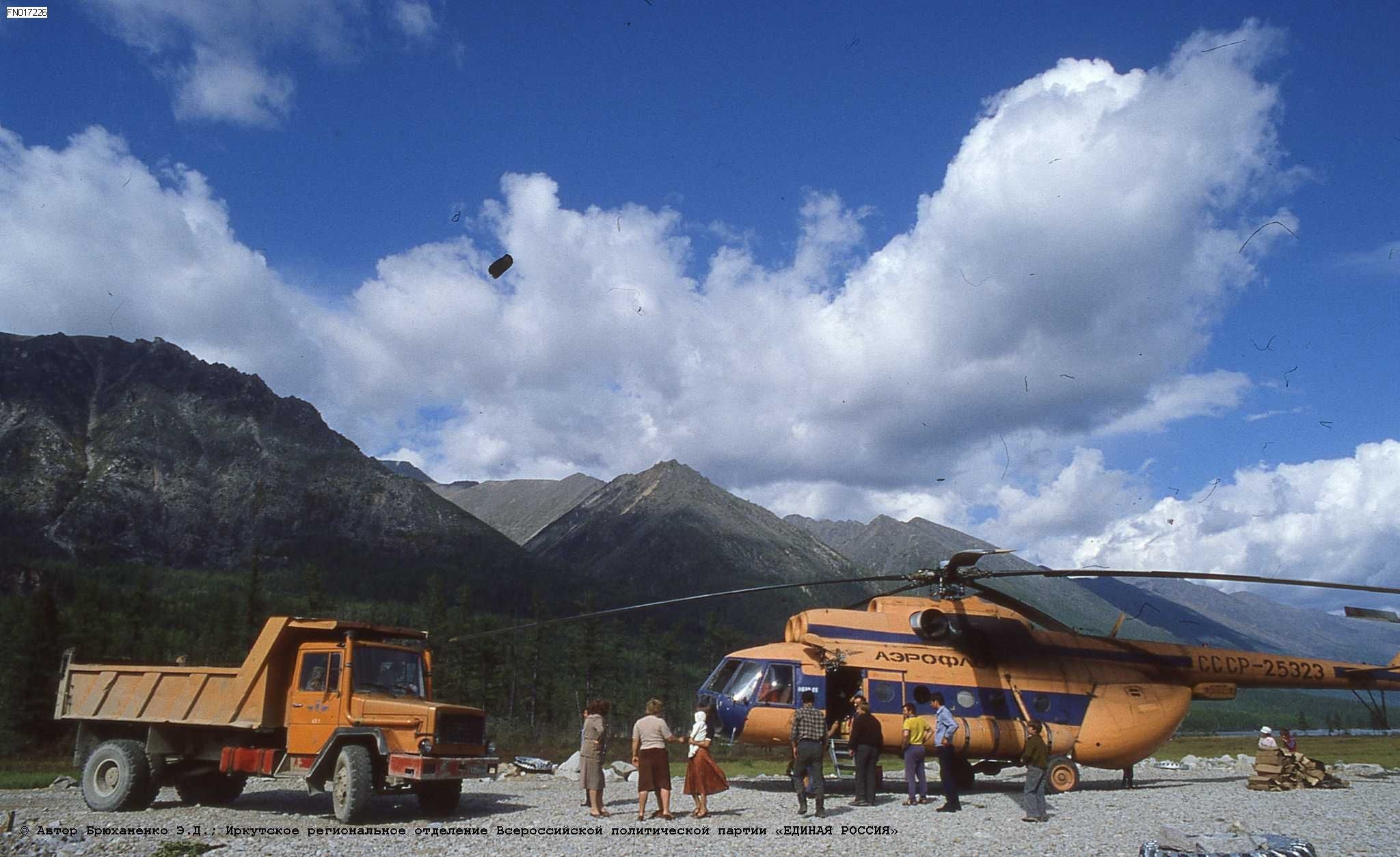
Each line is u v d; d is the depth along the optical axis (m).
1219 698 23.20
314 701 17.47
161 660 80.06
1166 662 23.03
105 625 84.62
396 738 16.61
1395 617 19.73
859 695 20.39
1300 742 63.50
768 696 20.88
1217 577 17.50
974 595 22.81
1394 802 18.69
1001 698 21.41
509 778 26.73
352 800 15.98
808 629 21.84
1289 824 15.17
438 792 17.64
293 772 17.44
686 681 102.75
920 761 18.45
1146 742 21.97
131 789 18.05
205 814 17.77
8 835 14.82
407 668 18.55
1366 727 133.25
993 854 12.28
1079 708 21.78
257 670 17.81
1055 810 17.25
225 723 17.73
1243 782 25.02
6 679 55.78
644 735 16.11
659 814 16.44
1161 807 17.69
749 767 32.25
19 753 50.31
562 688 93.44
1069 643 22.62
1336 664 24.52
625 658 119.00
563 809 17.92
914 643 21.83
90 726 19.45
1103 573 18.47
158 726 18.62
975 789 22.22
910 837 13.75
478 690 82.62
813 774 16.16
